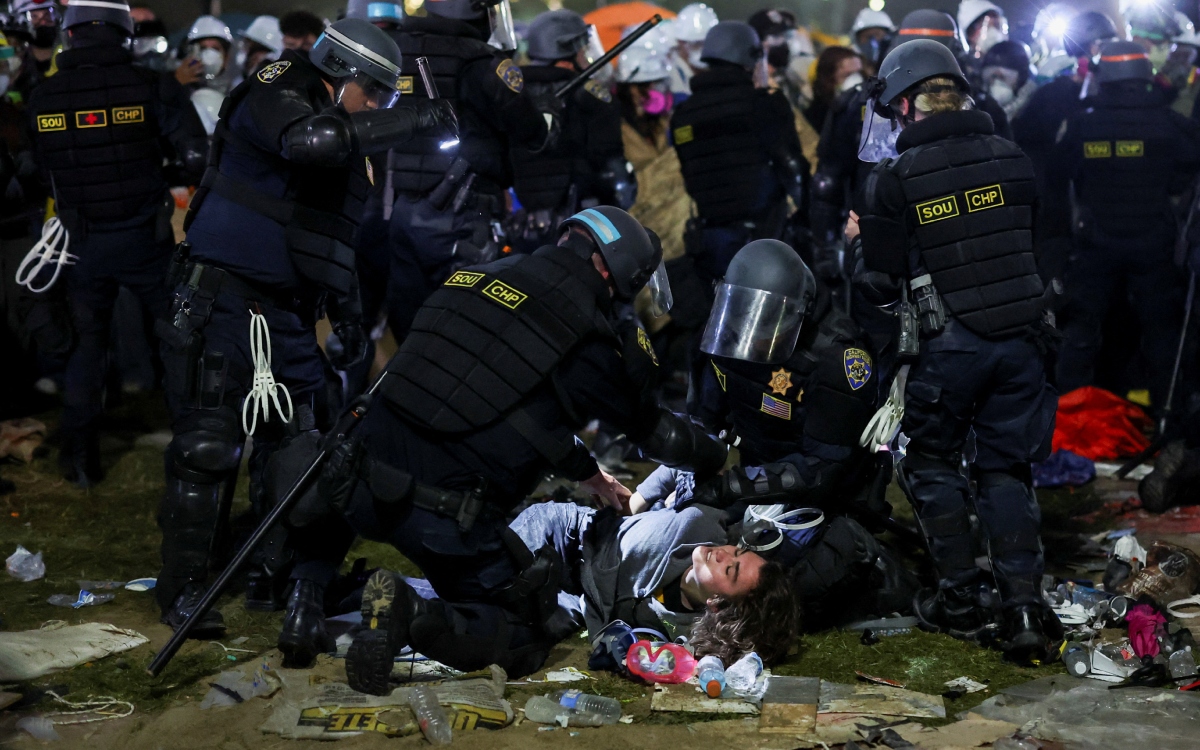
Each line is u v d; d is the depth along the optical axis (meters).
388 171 19.08
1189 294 22.28
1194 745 11.44
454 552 12.45
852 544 14.44
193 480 14.16
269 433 15.17
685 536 14.12
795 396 14.38
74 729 11.91
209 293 14.02
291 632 13.05
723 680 12.84
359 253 20.55
